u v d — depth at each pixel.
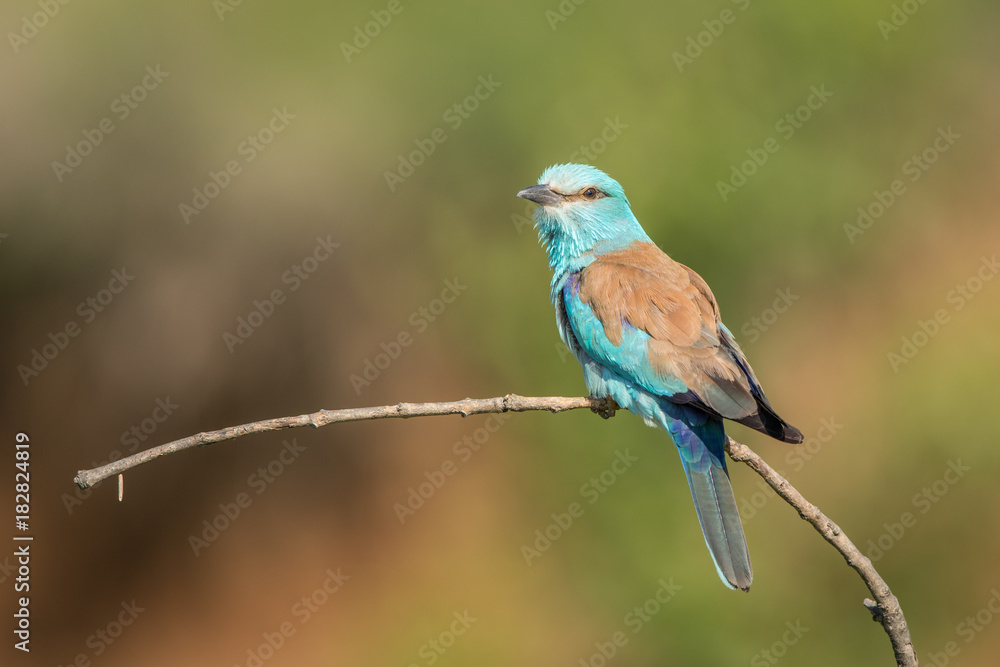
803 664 16.70
